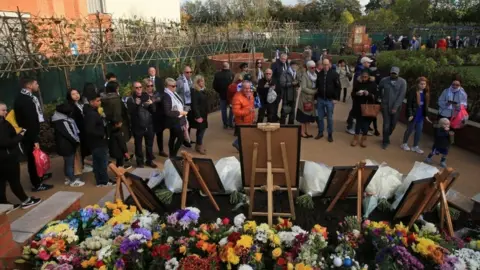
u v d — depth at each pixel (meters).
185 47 15.98
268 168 3.98
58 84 10.02
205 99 7.41
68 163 6.02
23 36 8.99
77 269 3.46
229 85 9.01
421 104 7.23
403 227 3.75
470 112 8.04
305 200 4.55
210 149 7.82
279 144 3.93
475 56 21.52
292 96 8.50
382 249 3.27
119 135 6.37
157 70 13.52
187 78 8.55
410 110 7.31
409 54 19.81
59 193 4.57
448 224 3.78
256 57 19.80
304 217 4.32
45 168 5.76
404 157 7.24
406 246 3.47
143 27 14.10
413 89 7.28
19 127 5.57
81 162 6.68
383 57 16.88
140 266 3.33
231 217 4.39
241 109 6.91
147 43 13.71
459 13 48.56
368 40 33.00
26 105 5.52
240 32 23.91
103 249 3.43
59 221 3.98
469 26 40.75
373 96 7.74
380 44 32.84
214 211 4.55
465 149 7.63
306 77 8.27
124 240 3.40
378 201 4.51
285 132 3.85
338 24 39.28
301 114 8.41
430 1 51.81
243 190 4.88
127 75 12.90
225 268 3.30
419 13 51.19
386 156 7.30
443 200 3.82
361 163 3.99
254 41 22.72
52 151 7.66
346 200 4.66
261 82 8.20
